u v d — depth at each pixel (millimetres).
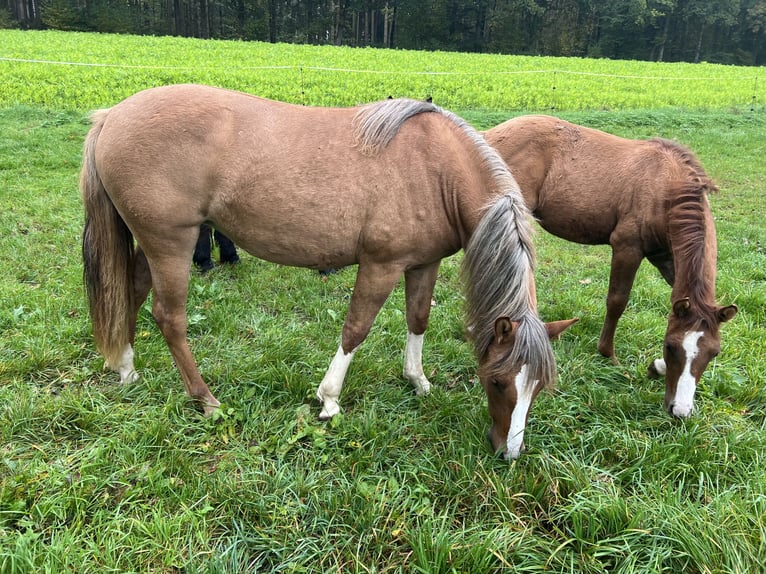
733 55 51094
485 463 2684
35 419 2844
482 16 48938
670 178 3439
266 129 2717
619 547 2250
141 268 3166
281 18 47406
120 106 2768
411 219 2791
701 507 2439
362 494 2477
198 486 2494
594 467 2686
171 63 19547
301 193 2703
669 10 46438
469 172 2840
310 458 2773
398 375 3561
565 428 3080
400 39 47750
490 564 2178
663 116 13203
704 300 2943
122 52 21891
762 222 6883
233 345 3762
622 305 3709
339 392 3129
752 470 2748
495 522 2395
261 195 2711
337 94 15258
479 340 2678
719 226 6645
